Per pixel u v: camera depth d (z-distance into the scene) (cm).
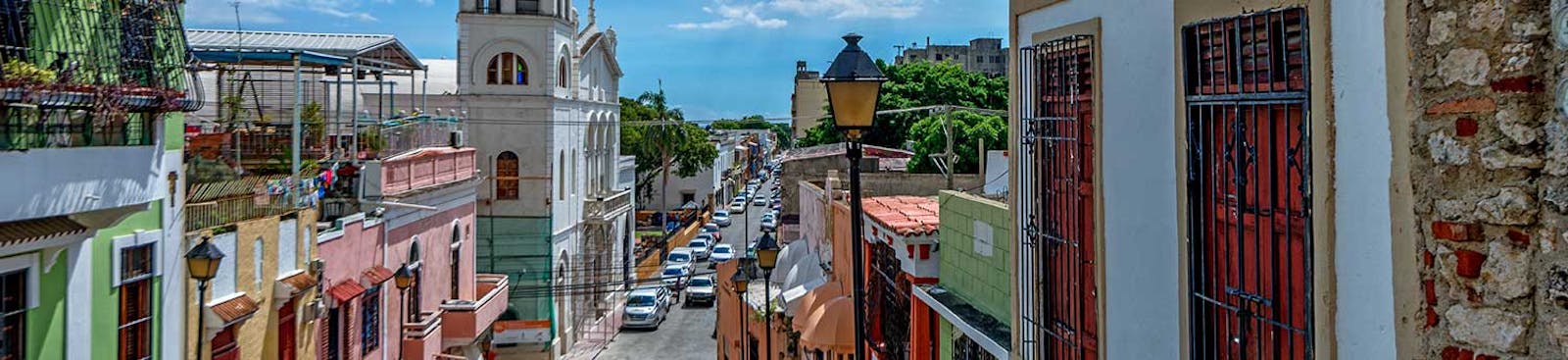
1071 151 751
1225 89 555
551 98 3366
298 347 1664
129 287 1284
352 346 1872
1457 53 393
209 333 1417
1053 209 789
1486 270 387
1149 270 631
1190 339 588
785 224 3438
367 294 1948
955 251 1156
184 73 1276
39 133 1040
